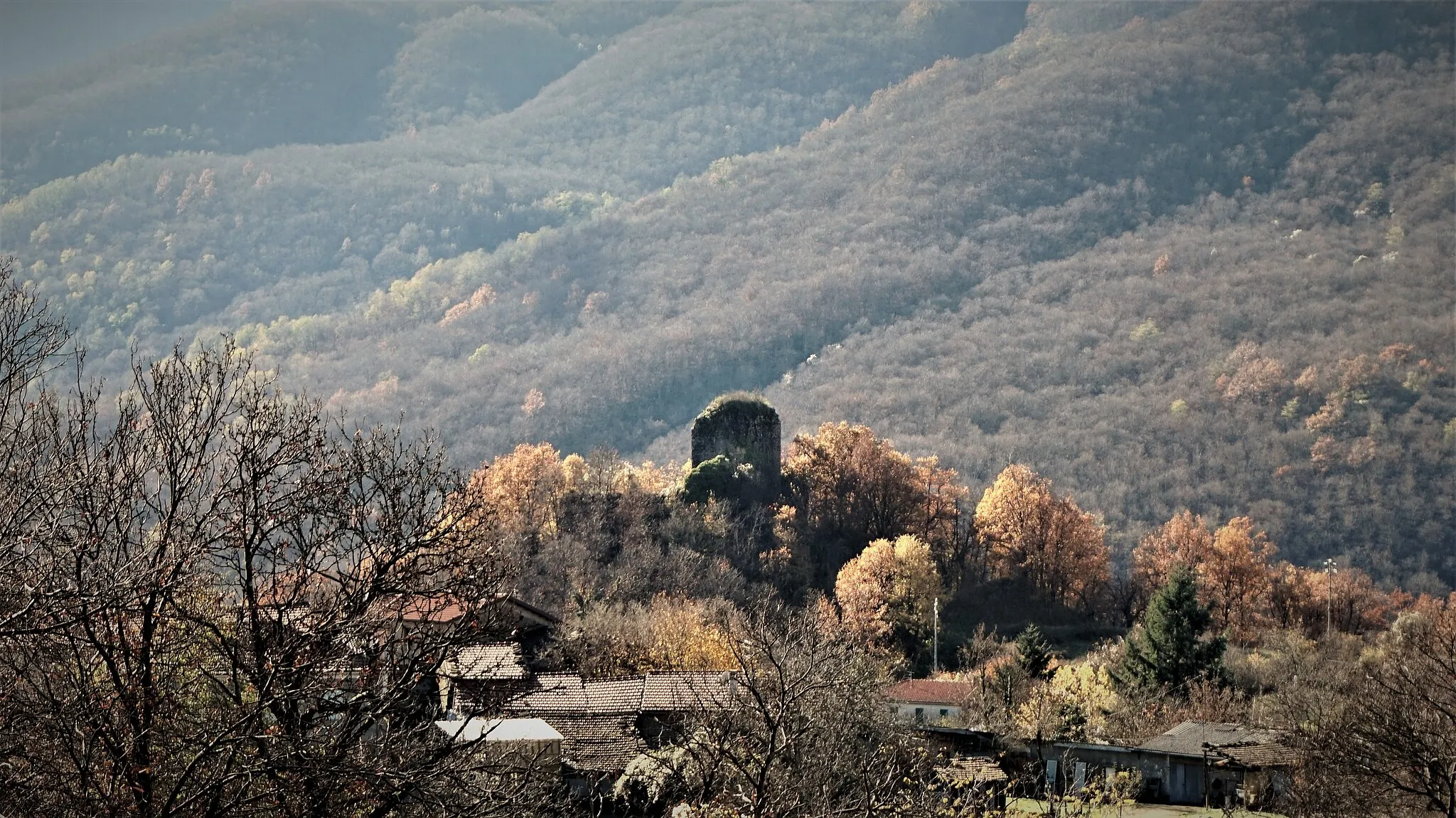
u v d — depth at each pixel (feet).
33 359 159.22
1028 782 381.60
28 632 129.90
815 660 254.27
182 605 158.40
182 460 157.28
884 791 233.96
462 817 154.81
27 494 146.82
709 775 223.10
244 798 146.41
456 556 167.43
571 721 370.32
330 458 165.37
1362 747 286.87
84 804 137.49
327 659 154.71
